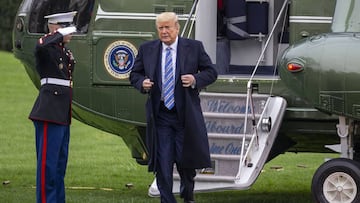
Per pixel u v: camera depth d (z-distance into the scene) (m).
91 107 23.38
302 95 20.38
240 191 26.19
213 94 21.91
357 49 19.75
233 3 24.08
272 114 21.44
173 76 18.59
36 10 23.70
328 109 20.02
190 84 18.36
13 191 24.61
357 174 19.66
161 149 18.58
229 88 22.41
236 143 21.14
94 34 23.17
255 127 21.02
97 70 23.20
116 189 25.97
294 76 20.33
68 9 23.44
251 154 20.84
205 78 18.52
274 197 24.80
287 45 23.98
